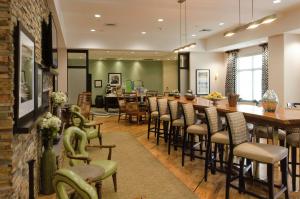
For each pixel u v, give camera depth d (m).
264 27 8.30
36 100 2.97
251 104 4.75
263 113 3.25
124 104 10.01
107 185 3.73
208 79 12.08
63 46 10.20
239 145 2.98
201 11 7.21
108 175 3.07
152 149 5.81
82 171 2.73
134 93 11.70
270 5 6.75
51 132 3.37
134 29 9.55
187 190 3.54
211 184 3.73
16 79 2.08
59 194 1.67
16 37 2.09
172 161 4.87
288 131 3.35
